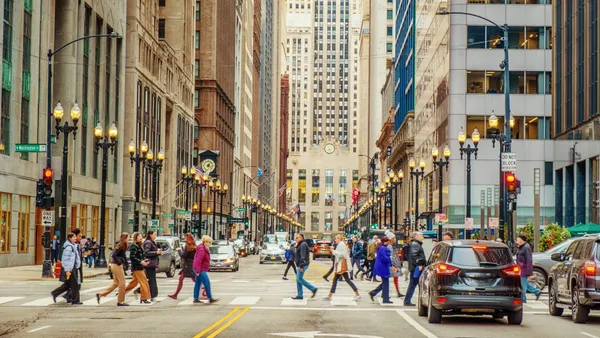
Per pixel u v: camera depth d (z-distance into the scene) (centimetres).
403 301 2898
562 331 2036
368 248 4388
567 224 6819
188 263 2902
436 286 2147
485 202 7375
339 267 2950
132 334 1845
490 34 7712
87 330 1928
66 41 6147
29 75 5538
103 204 5284
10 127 5194
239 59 16988
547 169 7594
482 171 7644
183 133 10906
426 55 10125
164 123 9475
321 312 2486
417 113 11369
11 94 5197
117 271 2655
